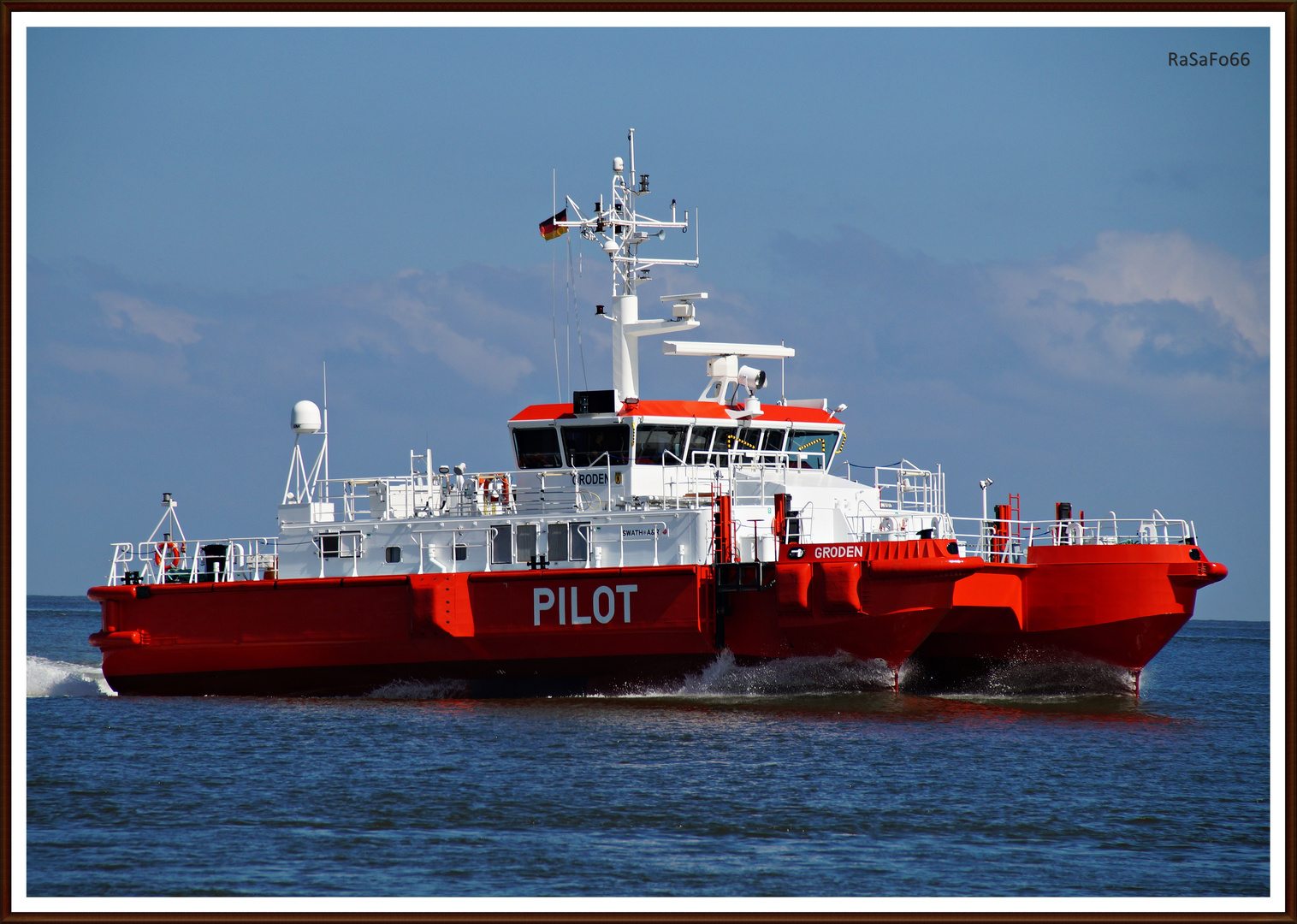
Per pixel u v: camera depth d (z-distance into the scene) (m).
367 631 133.38
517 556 132.38
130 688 144.00
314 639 135.50
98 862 78.00
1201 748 113.56
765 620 124.19
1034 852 80.81
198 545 145.00
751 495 137.38
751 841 82.00
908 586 119.25
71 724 123.19
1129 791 96.56
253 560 146.38
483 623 128.88
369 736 113.88
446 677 133.25
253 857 78.81
